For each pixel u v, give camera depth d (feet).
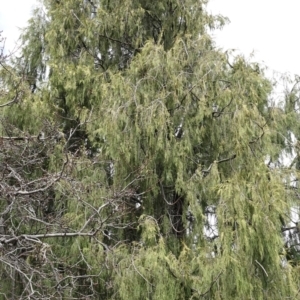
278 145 25.38
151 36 29.78
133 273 18.95
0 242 18.26
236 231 17.79
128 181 22.94
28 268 18.20
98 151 26.63
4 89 24.30
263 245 17.67
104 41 29.19
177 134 23.59
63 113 27.32
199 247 19.80
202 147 23.99
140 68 24.13
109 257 19.84
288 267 18.39
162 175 23.06
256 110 22.30
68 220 21.06
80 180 22.84
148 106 22.38
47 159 24.18
